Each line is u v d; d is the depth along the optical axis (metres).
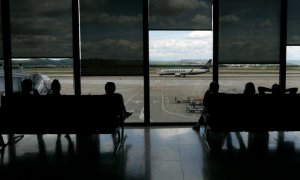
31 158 4.88
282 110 5.05
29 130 5.13
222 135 6.25
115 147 5.26
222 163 4.57
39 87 7.38
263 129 5.10
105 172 4.23
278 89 6.19
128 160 4.73
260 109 5.06
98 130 5.08
